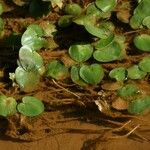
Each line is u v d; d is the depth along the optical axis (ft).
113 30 2.10
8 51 2.08
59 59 2.03
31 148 1.84
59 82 1.98
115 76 1.94
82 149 1.82
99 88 1.93
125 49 2.04
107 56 1.99
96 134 1.84
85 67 1.96
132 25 2.09
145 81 1.94
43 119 1.89
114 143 1.82
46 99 1.95
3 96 1.92
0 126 1.89
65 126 1.88
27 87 1.96
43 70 2.00
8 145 1.85
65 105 1.93
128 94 1.89
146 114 1.85
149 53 2.02
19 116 1.87
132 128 1.84
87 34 2.07
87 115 1.89
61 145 1.83
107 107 1.87
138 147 1.79
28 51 2.00
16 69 1.97
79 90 1.95
